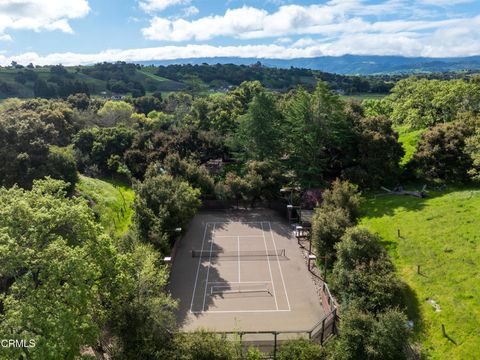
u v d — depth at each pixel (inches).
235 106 3174.2
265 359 970.7
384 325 891.4
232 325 1164.5
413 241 1328.7
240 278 1425.9
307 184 2030.0
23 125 1878.7
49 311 706.2
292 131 2143.2
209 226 1900.8
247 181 2042.3
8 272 739.4
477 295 1021.8
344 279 1103.6
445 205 1533.0
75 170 1902.1
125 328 892.0
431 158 1824.6
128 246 1212.5
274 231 1834.4
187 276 1443.2
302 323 1170.0
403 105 2591.0
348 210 1483.8
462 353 892.6
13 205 795.4
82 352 1016.2
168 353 867.4
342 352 906.1
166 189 1646.2
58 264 737.0
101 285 909.8
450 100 2268.7
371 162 1919.3
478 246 1205.1
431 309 1028.5
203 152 2481.5
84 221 883.4
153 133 2748.5
